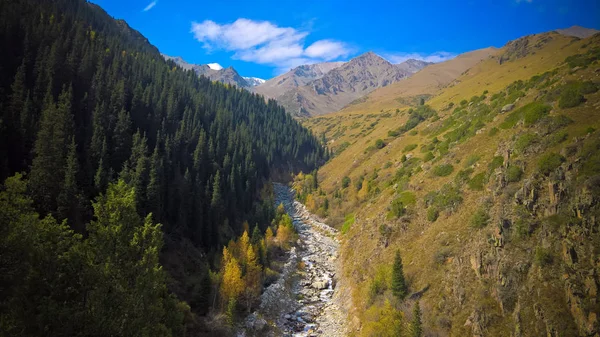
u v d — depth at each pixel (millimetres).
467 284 38312
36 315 22688
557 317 28188
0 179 52469
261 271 62625
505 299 33125
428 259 46781
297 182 174500
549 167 38938
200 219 74062
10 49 87188
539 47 188500
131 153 78188
